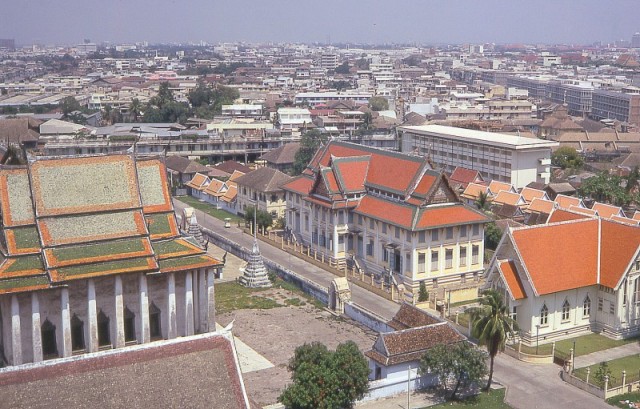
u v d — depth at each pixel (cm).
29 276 8938
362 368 7856
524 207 16438
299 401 7638
